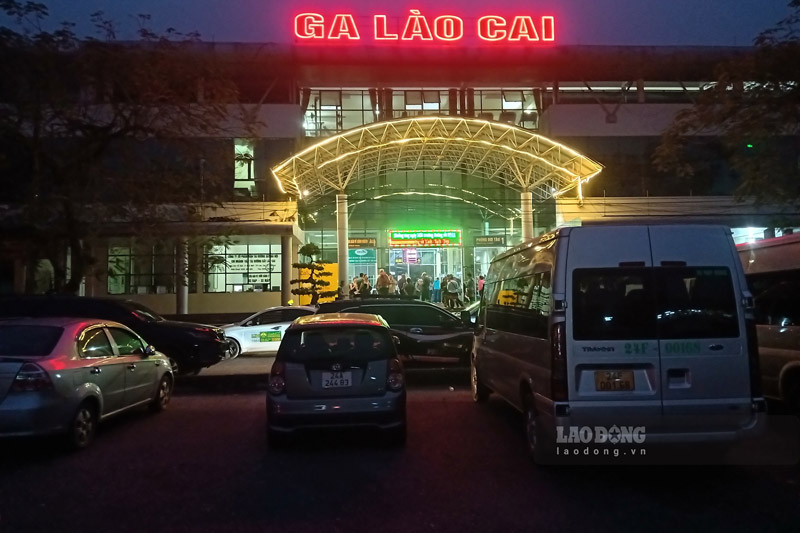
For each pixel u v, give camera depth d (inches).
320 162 965.8
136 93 543.5
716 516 203.3
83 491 235.3
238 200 1034.7
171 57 550.0
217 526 198.5
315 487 237.9
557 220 1086.4
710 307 238.2
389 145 970.7
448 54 1142.3
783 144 398.6
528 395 276.7
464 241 1201.4
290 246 1023.0
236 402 428.8
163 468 265.4
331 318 315.9
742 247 359.6
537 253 276.2
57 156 553.6
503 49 1141.1
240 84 1109.7
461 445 298.7
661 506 213.2
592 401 231.9
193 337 506.0
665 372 233.3
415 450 290.7
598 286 239.3
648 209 1090.1
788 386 319.0
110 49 528.7
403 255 1213.7
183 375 524.1
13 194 542.0
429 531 192.7
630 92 1195.3
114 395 325.7
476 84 1195.9
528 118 1212.5
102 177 557.9
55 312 506.3
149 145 641.6
